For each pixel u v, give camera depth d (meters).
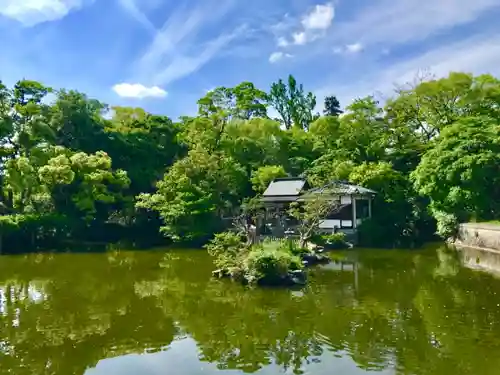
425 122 38.25
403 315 12.52
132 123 42.75
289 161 41.56
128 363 9.74
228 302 14.56
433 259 22.41
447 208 28.62
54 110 35.84
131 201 35.34
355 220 29.81
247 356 9.88
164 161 41.97
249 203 29.92
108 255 26.95
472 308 13.09
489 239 24.09
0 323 12.76
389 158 37.34
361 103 39.97
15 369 9.56
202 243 31.30
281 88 57.75
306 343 10.48
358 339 10.64
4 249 29.09
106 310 14.03
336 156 38.66
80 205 32.12
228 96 49.88
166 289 16.86
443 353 9.62
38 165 32.06
